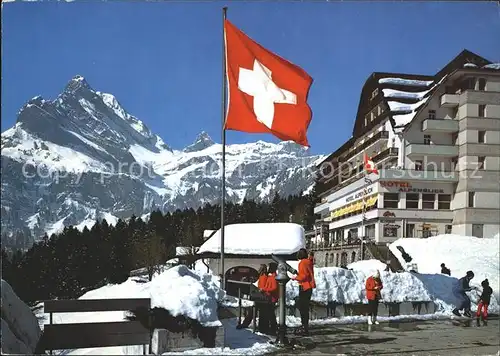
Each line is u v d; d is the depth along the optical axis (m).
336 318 14.02
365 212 54.22
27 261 60.50
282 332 10.33
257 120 12.73
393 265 39.41
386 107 57.91
